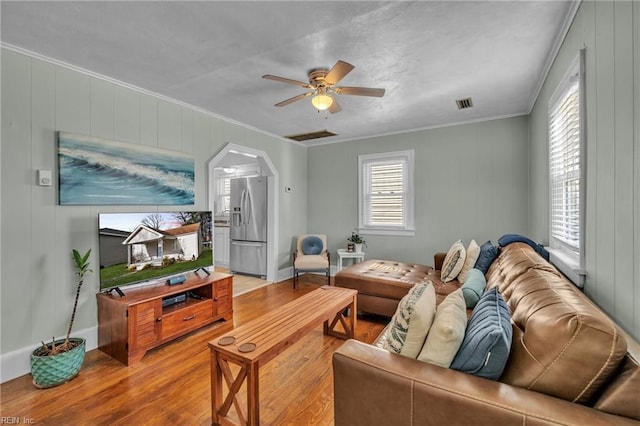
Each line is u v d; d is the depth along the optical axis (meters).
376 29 1.95
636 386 0.81
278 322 1.94
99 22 1.86
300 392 1.94
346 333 2.70
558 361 0.92
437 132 4.26
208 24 1.89
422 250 4.41
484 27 1.94
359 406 1.16
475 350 1.07
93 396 1.89
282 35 2.01
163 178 3.05
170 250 2.91
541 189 2.97
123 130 2.76
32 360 1.95
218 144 3.73
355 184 4.98
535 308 1.14
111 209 2.65
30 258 2.20
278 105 2.65
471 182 4.04
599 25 1.43
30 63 2.20
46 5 1.69
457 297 1.47
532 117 3.43
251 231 5.07
